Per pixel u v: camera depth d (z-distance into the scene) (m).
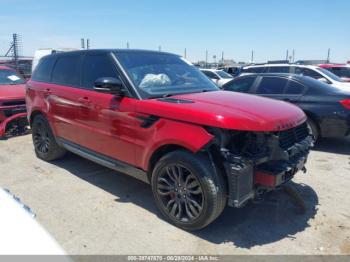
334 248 2.98
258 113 3.08
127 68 3.87
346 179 4.68
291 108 3.58
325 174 4.88
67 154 5.79
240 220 3.48
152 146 3.34
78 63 4.56
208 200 2.94
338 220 3.48
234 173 2.82
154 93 3.67
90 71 4.30
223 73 17.25
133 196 4.08
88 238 3.14
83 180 4.61
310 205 3.83
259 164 3.05
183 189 3.17
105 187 4.36
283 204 3.84
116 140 3.80
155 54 4.46
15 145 6.58
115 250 2.96
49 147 5.26
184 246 3.01
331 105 5.96
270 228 3.32
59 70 4.94
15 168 5.15
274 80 6.83
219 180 2.93
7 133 7.26
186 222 3.19
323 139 7.04
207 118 2.91
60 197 4.05
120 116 3.67
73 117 4.46
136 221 3.46
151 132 3.34
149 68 4.06
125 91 3.67
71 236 3.18
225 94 3.89
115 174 4.84
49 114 4.98
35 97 5.29
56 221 3.46
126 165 3.77
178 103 3.28
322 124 6.09
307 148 3.50
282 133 3.16
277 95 6.64
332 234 3.21
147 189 4.30
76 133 4.48
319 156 5.83
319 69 11.27
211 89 4.26
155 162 3.52
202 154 3.02
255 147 2.96
